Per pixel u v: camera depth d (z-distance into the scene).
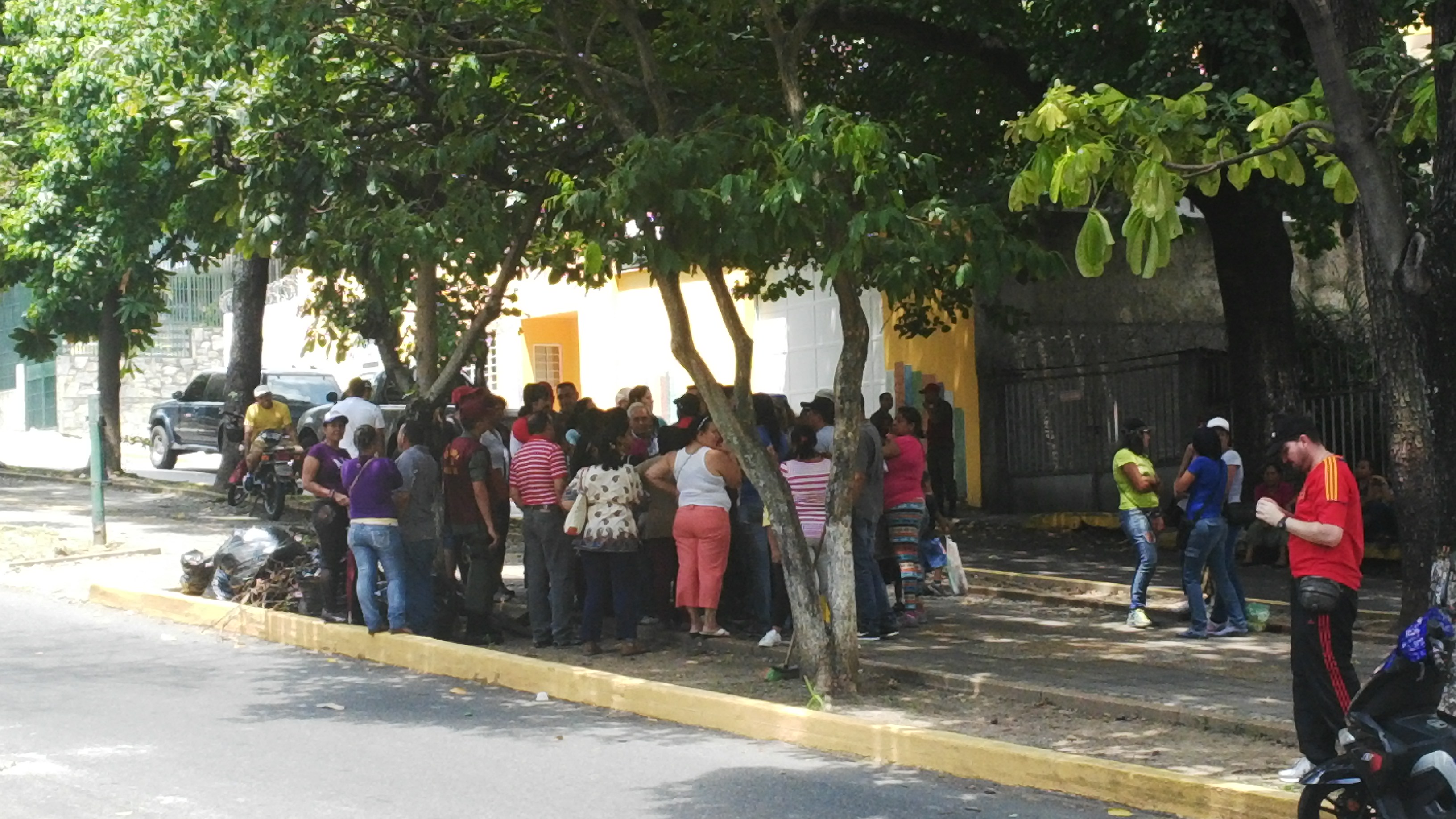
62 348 40.19
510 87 12.54
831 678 9.98
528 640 12.62
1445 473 6.69
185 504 22.55
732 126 10.65
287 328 39.47
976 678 10.26
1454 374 6.63
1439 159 6.58
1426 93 7.51
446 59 11.88
